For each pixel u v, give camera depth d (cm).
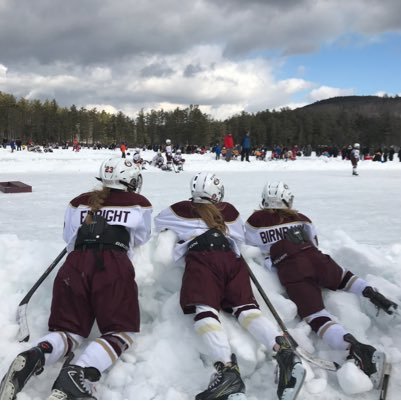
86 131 9912
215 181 382
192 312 326
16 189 1280
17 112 9088
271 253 384
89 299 316
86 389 264
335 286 371
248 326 314
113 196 355
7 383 252
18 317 339
